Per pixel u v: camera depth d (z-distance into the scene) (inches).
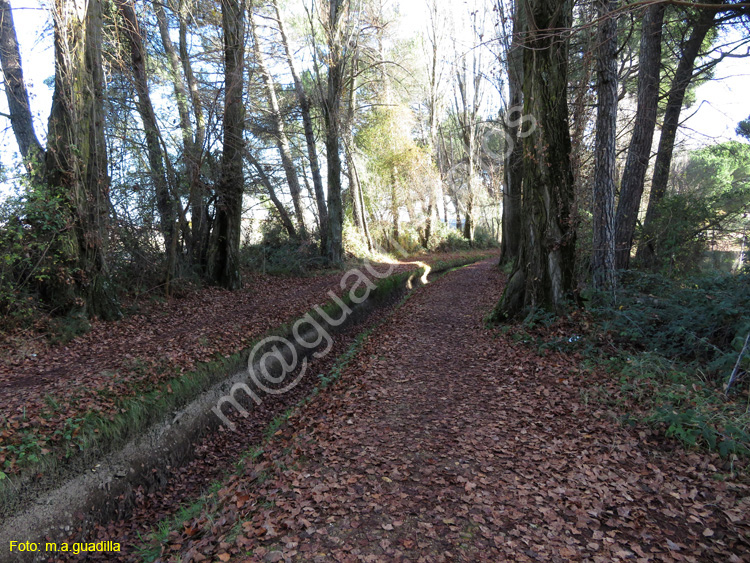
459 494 149.9
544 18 319.6
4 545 161.3
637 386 213.8
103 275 394.6
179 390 273.6
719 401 187.3
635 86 547.2
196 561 128.0
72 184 365.4
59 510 182.5
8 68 478.9
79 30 363.9
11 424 196.2
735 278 261.0
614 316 292.2
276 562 119.4
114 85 498.0
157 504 217.5
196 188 534.9
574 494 144.6
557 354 283.1
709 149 519.8
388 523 135.6
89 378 257.3
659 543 119.7
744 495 135.7
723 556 113.3
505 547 122.0
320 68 920.3
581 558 116.1
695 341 237.5
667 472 153.0
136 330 378.9
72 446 200.5
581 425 193.3
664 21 473.1
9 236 321.4
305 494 155.3
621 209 446.0
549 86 324.2
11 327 319.0
